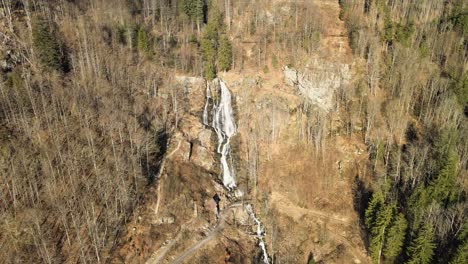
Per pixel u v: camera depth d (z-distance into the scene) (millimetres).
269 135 106125
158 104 106312
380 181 91938
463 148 90375
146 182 90250
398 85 107250
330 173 99375
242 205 96125
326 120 105812
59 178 80438
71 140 86625
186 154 99688
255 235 90938
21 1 110875
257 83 110562
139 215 84500
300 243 89375
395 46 110875
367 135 101438
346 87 108375
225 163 104375
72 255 72688
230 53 111500
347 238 89375
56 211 75938
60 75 98562
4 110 83250
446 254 72188
